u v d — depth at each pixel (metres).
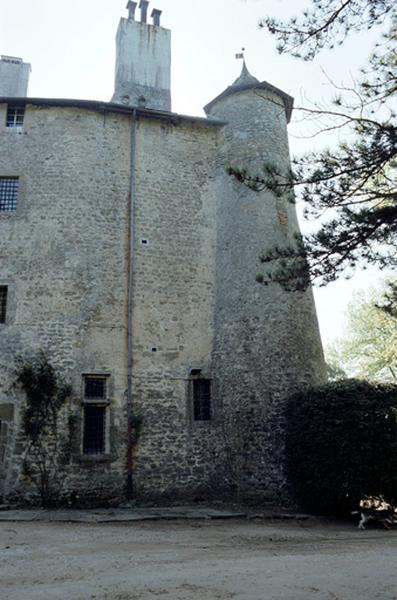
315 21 5.13
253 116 13.16
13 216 11.41
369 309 19.89
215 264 12.63
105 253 11.66
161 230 12.32
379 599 4.21
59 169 11.88
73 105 12.35
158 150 12.92
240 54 14.44
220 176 13.20
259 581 4.76
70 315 11.02
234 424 10.97
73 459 10.15
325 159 5.19
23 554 5.82
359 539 7.44
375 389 9.23
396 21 5.34
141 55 14.23
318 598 4.21
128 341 11.22
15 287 10.96
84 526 7.98
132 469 10.46
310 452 9.38
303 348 11.22
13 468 9.84
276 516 9.12
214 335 12.03
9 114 12.34
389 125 4.95
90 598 4.18
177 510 9.58
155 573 5.05
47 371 10.43
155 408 11.05
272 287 11.52
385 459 8.69
